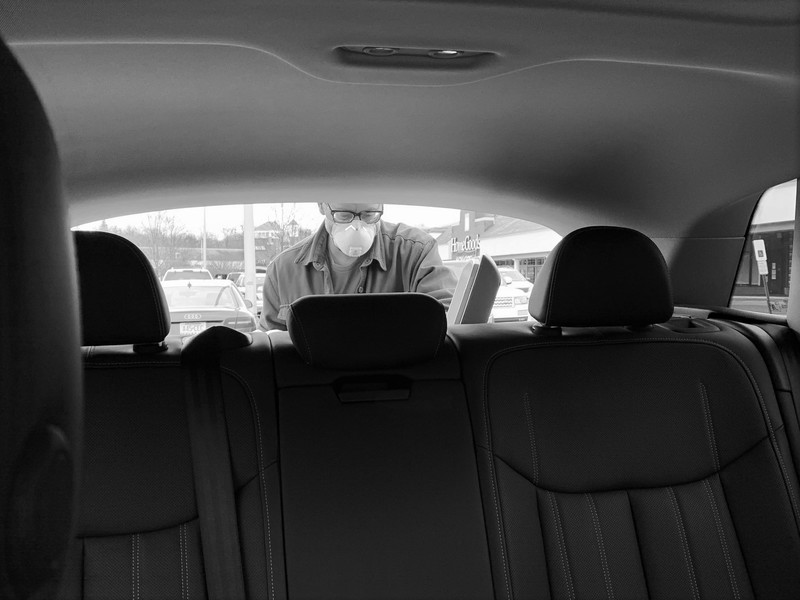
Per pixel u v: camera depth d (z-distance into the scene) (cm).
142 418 146
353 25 121
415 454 155
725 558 156
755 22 123
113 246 145
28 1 111
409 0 113
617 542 154
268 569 142
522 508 154
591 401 165
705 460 165
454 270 235
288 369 159
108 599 134
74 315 34
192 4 112
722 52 135
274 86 157
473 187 221
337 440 153
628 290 171
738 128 177
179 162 192
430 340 162
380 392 160
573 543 153
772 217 202
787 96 158
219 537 141
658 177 206
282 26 121
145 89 155
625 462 161
